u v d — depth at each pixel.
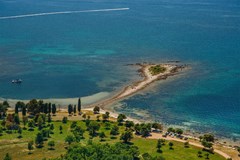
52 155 198.62
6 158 186.88
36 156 197.50
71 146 199.25
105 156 185.50
